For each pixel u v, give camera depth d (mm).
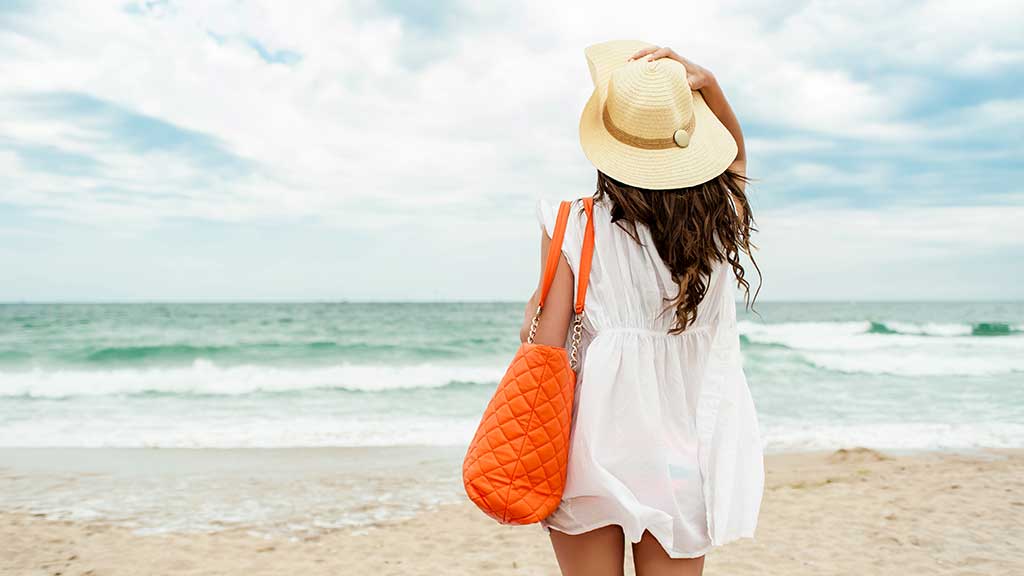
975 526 5695
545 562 4996
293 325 36625
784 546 5270
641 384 1584
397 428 10703
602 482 1506
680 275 1582
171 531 5637
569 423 1559
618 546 1593
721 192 1631
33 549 5160
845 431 10438
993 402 13500
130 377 16922
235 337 29391
